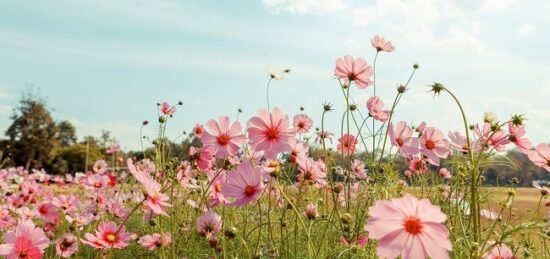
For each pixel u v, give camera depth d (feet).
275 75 12.10
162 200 7.57
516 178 10.72
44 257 10.89
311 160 9.96
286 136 8.25
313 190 14.26
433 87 6.93
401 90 11.02
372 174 11.60
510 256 6.70
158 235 10.96
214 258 9.60
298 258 9.42
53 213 12.90
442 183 13.76
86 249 11.99
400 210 4.81
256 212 13.65
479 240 6.57
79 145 131.03
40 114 139.95
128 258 12.70
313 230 11.16
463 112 6.79
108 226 9.34
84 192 21.35
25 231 7.36
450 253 8.20
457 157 9.86
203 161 9.98
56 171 126.11
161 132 13.88
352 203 12.09
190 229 12.35
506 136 8.07
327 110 10.41
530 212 11.85
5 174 24.14
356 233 9.66
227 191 7.67
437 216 4.72
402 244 4.69
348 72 10.94
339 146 13.57
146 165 16.38
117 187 20.93
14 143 139.03
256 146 8.20
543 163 7.86
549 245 10.91
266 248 10.96
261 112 8.27
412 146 9.59
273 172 7.58
